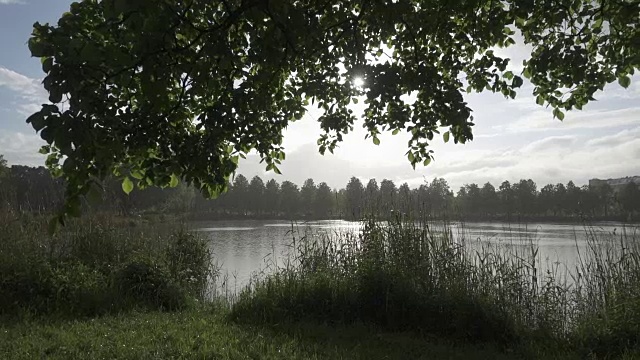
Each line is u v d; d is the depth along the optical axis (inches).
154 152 158.1
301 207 3031.5
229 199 2947.8
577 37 211.9
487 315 283.0
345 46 191.8
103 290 340.5
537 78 234.7
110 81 131.3
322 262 366.3
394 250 341.7
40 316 297.0
